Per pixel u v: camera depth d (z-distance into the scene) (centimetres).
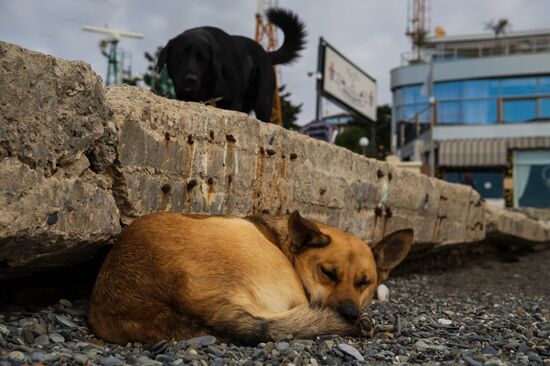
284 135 604
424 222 1020
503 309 721
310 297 405
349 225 762
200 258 332
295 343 328
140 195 407
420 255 1142
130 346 323
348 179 755
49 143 323
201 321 314
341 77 2189
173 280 323
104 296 343
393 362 336
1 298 409
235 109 805
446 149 3322
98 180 375
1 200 291
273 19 930
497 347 412
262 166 564
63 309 397
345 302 390
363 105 2462
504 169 3325
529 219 1709
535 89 3347
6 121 294
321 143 690
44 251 340
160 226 355
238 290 328
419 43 3953
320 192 685
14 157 302
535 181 3312
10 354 283
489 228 1415
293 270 404
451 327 497
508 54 3556
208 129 482
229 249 346
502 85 3400
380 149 4162
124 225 401
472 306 742
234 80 789
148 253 338
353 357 327
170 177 441
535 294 981
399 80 3638
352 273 408
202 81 751
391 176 881
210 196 488
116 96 411
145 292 329
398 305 682
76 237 350
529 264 1536
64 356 289
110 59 3609
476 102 3438
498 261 1611
